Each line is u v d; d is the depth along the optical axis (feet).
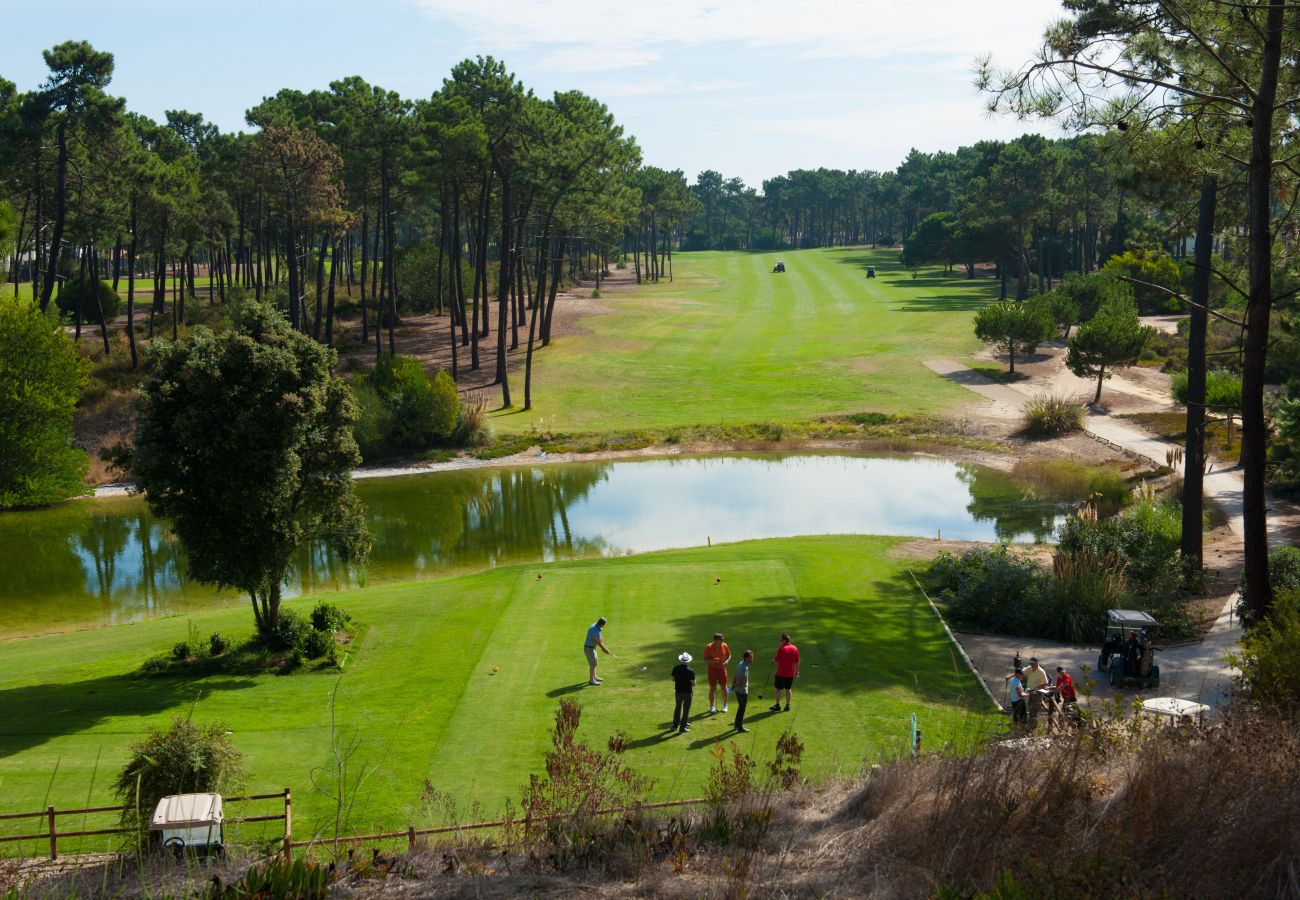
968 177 510.17
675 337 319.47
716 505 169.17
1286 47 69.87
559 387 257.55
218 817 41.75
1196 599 103.71
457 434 214.90
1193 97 69.41
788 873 26.96
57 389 173.58
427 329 317.22
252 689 80.94
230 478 87.92
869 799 33.53
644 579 112.78
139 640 98.17
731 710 71.67
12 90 240.53
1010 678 67.10
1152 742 30.55
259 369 88.43
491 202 311.47
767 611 98.89
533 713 71.67
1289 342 91.25
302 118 261.44
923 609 100.99
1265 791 25.16
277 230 344.69
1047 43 67.00
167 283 426.10
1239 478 164.96
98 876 34.45
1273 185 78.54
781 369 274.36
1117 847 24.02
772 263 616.80
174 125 415.44
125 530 158.81
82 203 246.88
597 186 271.90
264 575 91.20
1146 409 222.07
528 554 140.77
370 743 66.85
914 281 485.15
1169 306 330.95
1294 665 45.60
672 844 30.78
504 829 38.81
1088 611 92.27
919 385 253.24
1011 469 190.60
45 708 77.36
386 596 109.91
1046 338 263.29
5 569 136.26
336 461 95.20
